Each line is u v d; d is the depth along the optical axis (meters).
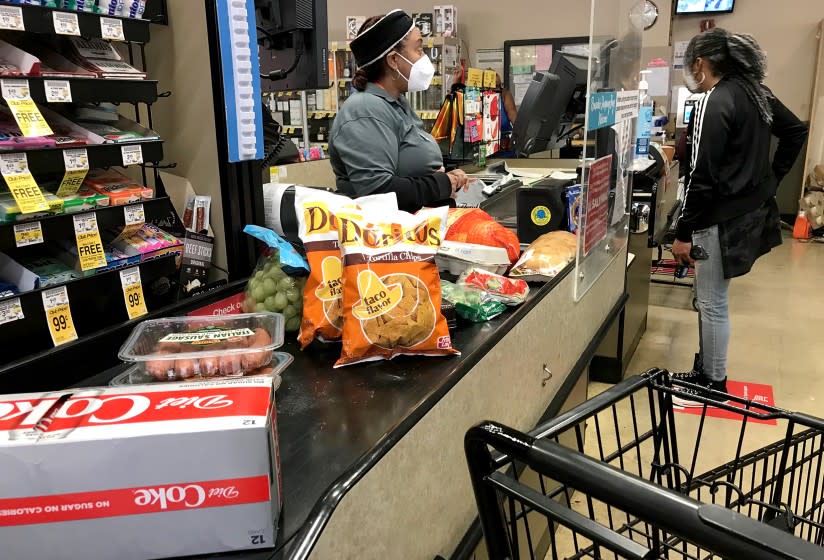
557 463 0.68
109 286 1.23
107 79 1.21
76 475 0.69
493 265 1.83
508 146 6.20
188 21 1.46
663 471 1.28
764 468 1.26
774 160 3.03
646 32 6.41
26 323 1.09
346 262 1.28
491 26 7.80
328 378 1.23
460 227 1.92
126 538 0.72
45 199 1.09
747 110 2.66
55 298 1.13
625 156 2.74
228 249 1.57
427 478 1.15
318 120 6.83
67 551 0.71
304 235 1.34
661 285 5.23
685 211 2.86
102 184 1.25
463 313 1.51
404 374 1.24
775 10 7.24
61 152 1.11
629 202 3.03
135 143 1.26
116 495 0.71
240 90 1.45
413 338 1.27
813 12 7.09
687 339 3.98
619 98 2.43
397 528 1.04
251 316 1.29
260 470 0.74
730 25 7.45
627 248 3.31
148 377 1.04
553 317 1.93
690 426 2.82
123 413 0.74
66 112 1.26
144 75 1.29
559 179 2.93
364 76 2.16
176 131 1.55
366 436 1.01
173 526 0.73
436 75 6.41
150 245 1.31
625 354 3.38
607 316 2.80
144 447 0.70
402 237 1.32
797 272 5.55
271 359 1.14
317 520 0.81
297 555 0.76
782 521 1.22
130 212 1.25
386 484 0.99
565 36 7.54
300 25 1.92
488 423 0.77
